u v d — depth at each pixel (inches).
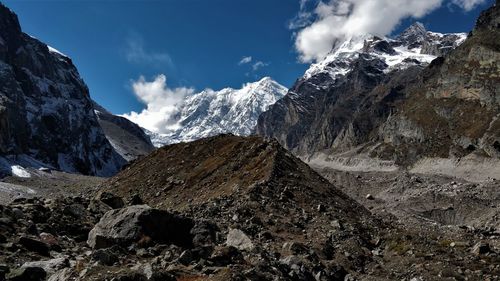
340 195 1667.1
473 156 6451.8
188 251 746.8
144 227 844.6
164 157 2135.8
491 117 6875.0
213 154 1987.0
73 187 5007.4
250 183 1563.7
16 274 609.0
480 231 1827.0
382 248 1224.8
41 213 914.7
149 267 633.6
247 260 818.8
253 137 1978.3
